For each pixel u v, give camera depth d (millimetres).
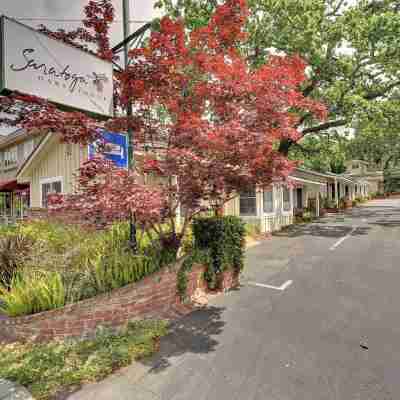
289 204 15133
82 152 9969
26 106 3328
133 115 4480
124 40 4746
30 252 4664
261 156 3740
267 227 12312
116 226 5355
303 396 2402
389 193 45812
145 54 4059
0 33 2951
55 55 3408
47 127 3525
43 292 3607
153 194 3412
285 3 11320
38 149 11477
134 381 2654
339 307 4285
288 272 6258
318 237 10828
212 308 4336
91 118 3934
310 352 3082
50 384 2611
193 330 3639
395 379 2596
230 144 3486
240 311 4211
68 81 3553
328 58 12680
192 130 3631
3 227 7246
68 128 3641
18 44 3070
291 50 12453
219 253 5066
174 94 4340
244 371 2771
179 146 4004
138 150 5055
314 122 14617
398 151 41344
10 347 3338
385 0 12766
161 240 4820
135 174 4102
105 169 3592
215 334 3529
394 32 11094
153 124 4582
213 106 4094
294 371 2754
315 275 5984
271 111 3604
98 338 3352
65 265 4301
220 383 2600
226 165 3531
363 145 37750
